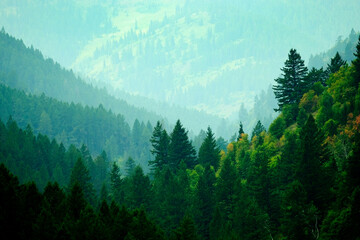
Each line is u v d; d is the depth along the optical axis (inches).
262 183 3833.7
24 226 2522.1
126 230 2812.5
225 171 4256.9
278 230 3599.9
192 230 2933.1
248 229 3348.9
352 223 2477.9
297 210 3034.0
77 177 5113.2
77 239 2541.8
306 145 3558.1
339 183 3021.7
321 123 4820.4
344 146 4028.1
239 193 3973.9
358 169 2780.5
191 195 4365.2
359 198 2508.6
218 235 3412.9
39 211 2790.4
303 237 2925.7
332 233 2513.5
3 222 2412.6
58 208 2989.7
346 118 4623.5
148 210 4249.5
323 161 3897.6
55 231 2503.7
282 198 3622.0
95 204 4854.8
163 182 4798.2
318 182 3395.7
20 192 2847.0
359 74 5128.0
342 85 5152.6
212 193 4655.5
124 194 4904.0
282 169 4153.5
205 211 3996.1
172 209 4057.6
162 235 2842.0
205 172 4790.8
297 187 3154.5
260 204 3811.5
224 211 4072.3
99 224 2615.7
